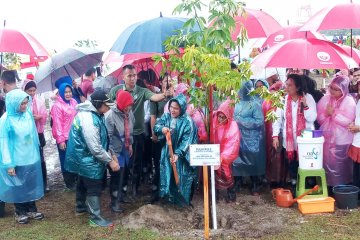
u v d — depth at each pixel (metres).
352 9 5.40
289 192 5.79
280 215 5.41
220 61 4.49
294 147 6.00
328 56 5.16
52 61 6.51
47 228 5.25
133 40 5.28
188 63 4.45
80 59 7.11
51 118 6.78
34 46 6.21
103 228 5.16
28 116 5.38
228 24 4.69
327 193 5.72
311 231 4.88
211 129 5.02
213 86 5.00
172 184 5.46
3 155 5.18
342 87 5.70
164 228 5.09
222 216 5.40
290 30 7.34
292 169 6.18
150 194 6.47
